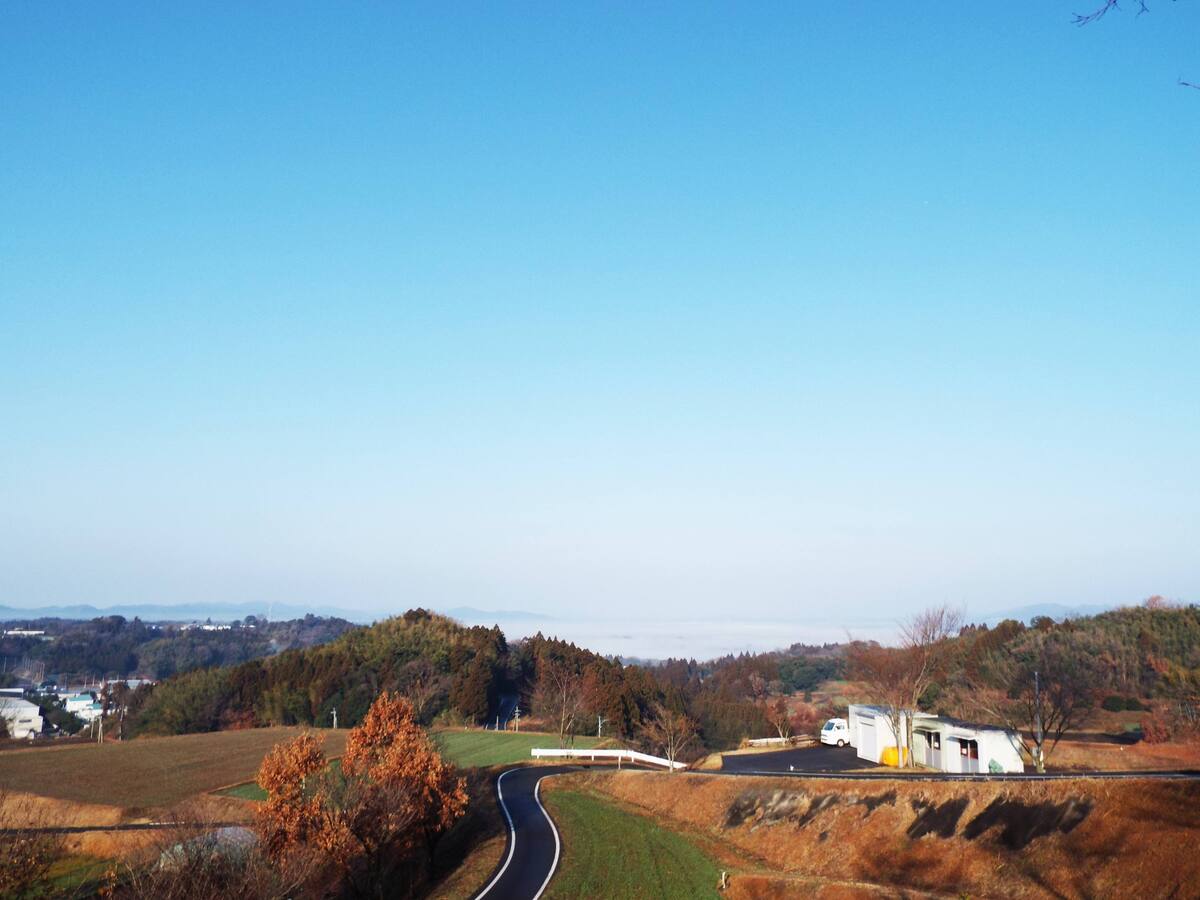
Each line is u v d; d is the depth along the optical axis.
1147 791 29.36
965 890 29.42
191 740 94.12
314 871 32.84
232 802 59.28
